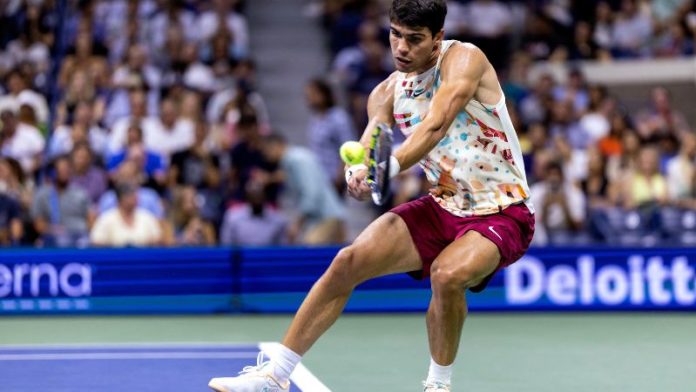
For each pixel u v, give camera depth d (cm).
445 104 1070
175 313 2283
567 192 2738
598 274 2317
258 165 2683
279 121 3478
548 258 2317
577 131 3134
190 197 2561
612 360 1681
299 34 3688
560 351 1781
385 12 3591
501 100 1111
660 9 3762
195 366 1577
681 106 3662
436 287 1084
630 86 3656
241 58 3375
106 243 2430
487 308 2309
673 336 1973
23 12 3444
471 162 1130
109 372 1519
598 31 3734
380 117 1189
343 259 1121
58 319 2223
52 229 2525
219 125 2934
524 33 3697
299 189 2631
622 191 2814
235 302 2295
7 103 3125
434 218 1147
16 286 2245
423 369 1584
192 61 3228
